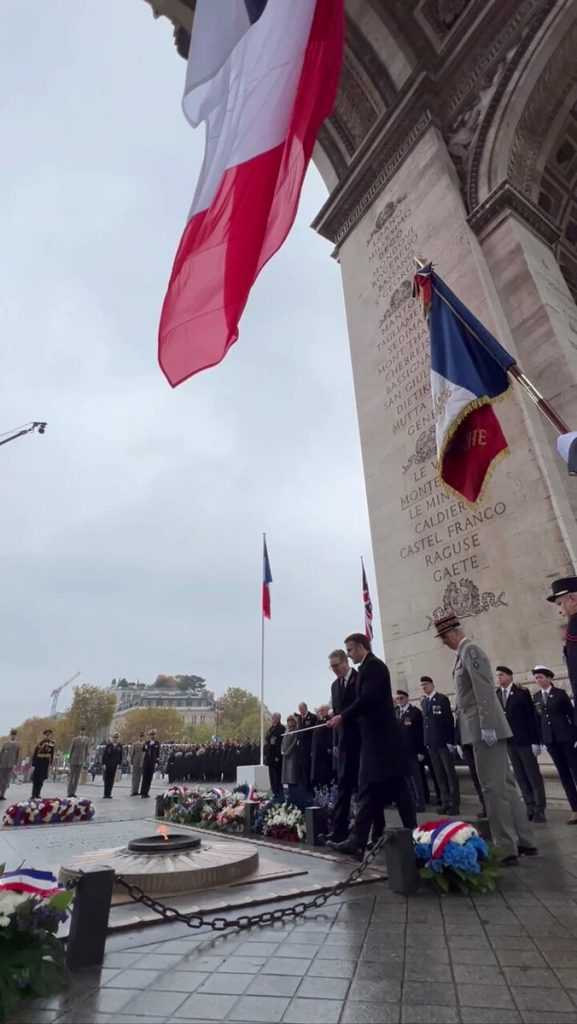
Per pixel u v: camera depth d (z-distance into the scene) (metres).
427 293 7.99
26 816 11.87
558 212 17.38
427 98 17.55
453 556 12.64
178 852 5.92
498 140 15.73
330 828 7.45
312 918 4.30
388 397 15.91
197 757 27.38
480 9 17.00
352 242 19.50
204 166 6.32
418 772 10.80
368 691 6.29
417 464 14.24
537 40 15.53
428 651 12.73
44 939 3.20
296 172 5.98
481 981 3.06
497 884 5.08
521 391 12.04
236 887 5.25
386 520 14.82
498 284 14.02
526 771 9.14
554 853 6.26
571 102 16.12
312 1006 2.82
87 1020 2.74
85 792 23.81
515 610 11.06
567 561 10.37
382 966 3.31
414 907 4.48
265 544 21.23
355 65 20.39
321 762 10.40
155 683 189.00
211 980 3.21
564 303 13.91
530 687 10.41
